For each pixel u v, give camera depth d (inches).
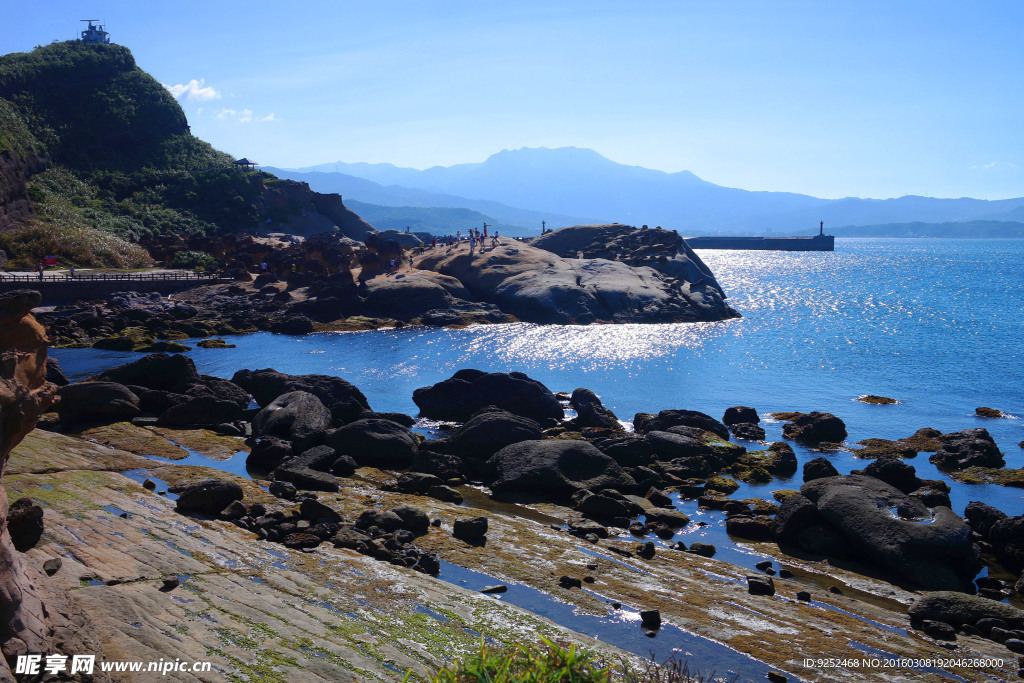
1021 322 3570.4
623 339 2962.6
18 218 4456.2
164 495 1023.0
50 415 1491.1
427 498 1114.7
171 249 4670.3
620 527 1035.3
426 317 3373.5
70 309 3139.8
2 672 398.6
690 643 680.4
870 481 1030.4
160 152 7288.4
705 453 1369.3
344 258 4020.7
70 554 702.5
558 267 3890.3
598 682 342.0
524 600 763.4
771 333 3164.4
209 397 1541.6
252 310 3346.5
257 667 524.7
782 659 653.3
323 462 1252.5
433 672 551.8
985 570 926.4
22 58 7293.3
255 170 7465.6
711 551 935.7
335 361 2431.1
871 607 784.3
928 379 2212.1
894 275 7298.2
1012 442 1550.2
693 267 4306.1
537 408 1663.4
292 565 780.6
